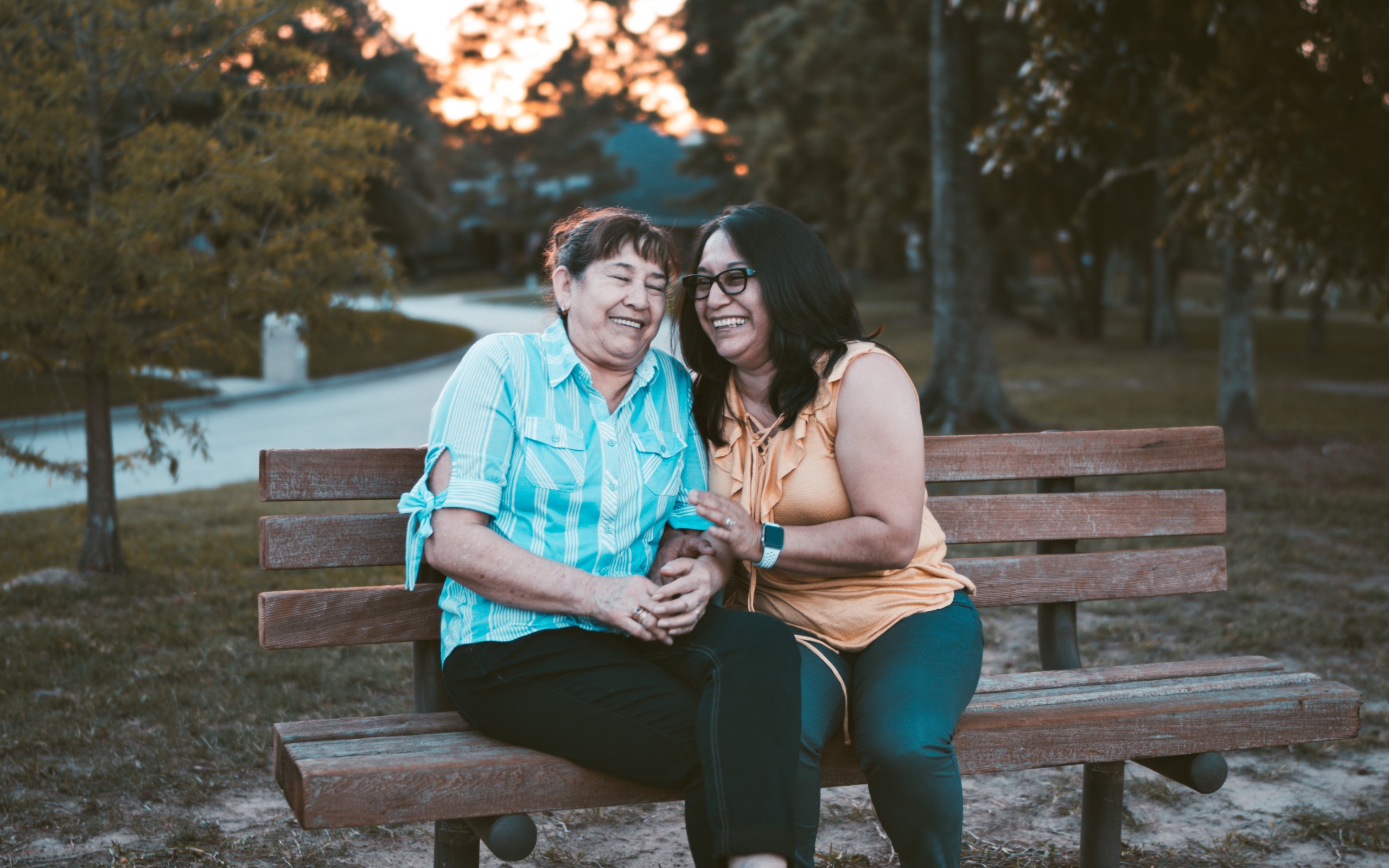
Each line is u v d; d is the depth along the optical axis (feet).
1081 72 24.18
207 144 19.42
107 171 20.20
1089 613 17.70
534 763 6.90
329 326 20.15
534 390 7.63
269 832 9.77
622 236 7.73
